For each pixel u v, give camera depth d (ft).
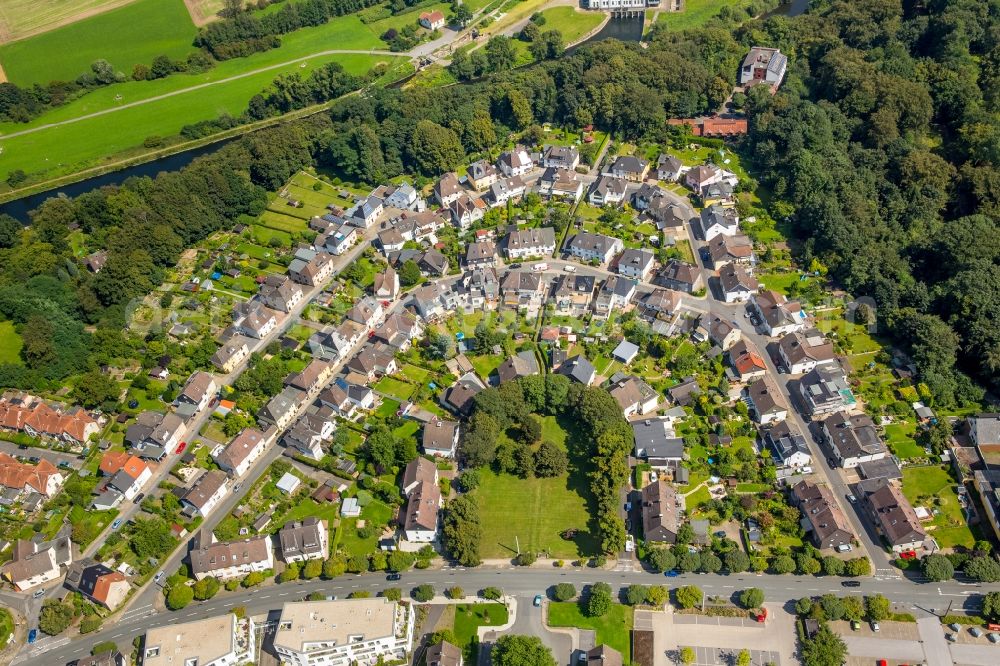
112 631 599.98
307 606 570.46
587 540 638.94
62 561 646.33
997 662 537.24
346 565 625.41
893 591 583.58
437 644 558.15
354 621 558.97
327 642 547.08
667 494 643.04
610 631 574.97
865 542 616.80
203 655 548.72
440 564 630.74
